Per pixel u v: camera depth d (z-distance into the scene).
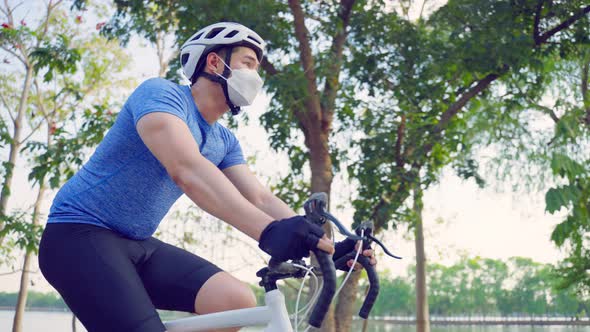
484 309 74.31
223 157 1.80
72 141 9.93
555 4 9.77
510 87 10.91
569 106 10.73
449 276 76.00
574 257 14.10
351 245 1.48
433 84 10.30
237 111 1.66
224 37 1.60
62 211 1.54
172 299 1.68
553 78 11.09
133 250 1.61
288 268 1.30
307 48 9.50
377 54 9.79
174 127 1.40
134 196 1.56
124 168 1.54
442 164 11.09
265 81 8.95
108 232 1.55
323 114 10.20
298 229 1.16
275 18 9.10
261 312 1.35
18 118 12.75
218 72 1.61
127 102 1.56
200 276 1.67
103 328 1.41
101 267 1.45
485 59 9.63
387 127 10.34
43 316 34.19
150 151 1.53
